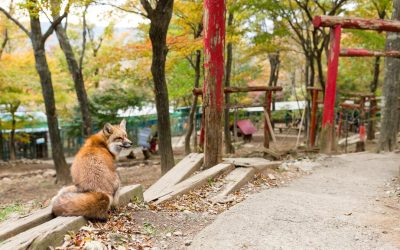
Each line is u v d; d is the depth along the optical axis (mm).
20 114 23406
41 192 12602
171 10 9688
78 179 4324
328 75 9680
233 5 13805
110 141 4785
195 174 7473
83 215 4129
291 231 4324
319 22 9180
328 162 9266
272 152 10039
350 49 9586
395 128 12844
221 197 6121
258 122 32188
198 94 9781
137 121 25562
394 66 12578
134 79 17875
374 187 7039
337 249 3904
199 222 4992
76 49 24672
